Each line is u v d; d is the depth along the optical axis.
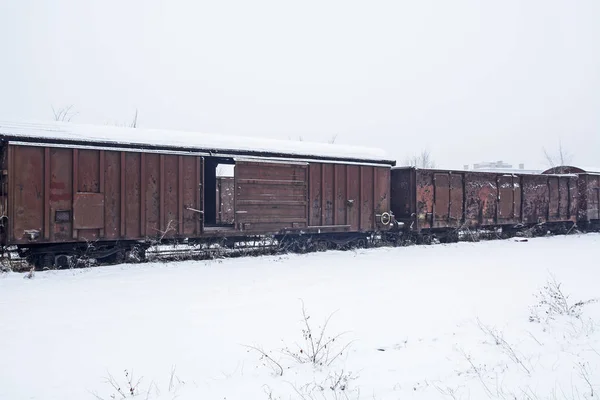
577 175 29.94
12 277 12.23
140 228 15.11
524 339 7.68
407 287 11.76
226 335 7.89
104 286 11.30
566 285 11.99
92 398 5.59
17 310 9.00
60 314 8.80
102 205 14.45
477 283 12.30
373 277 13.07
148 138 15.44
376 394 5.45
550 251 19.42
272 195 17.72
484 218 24.45
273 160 17.73
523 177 26.39
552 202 27.97
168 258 15.70
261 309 9.48
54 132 13.89
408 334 8.11
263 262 15.50
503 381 5.71
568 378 5.68
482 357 6.87
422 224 21.95
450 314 9.34
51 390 5.78
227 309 9.44
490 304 10.12
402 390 5.56
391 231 22.11
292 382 5.93
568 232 29.36
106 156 14.63
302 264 15.26
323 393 5.47
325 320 8.80
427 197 22.16
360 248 20.22
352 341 7.64
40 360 6.64
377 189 20.52
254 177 17.33
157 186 15.47
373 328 8.41
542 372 5.97
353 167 19.86
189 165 16.14
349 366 6.58
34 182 13.43
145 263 14.95
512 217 25.77
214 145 16.70
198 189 16.28
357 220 19.84
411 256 17.70
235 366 6.64
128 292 10.71
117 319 8.59
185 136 16.36
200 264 14.86
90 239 14.27
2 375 6.14
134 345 7.32
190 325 8.36
